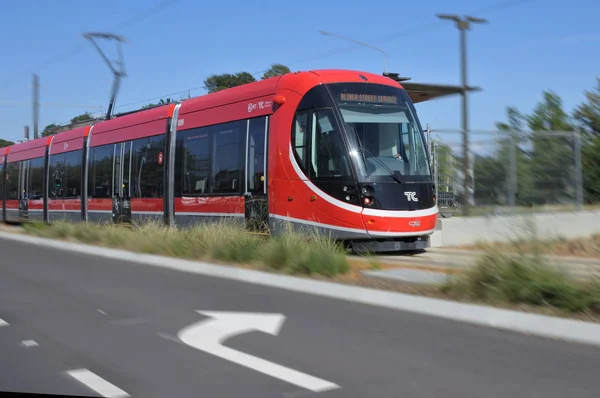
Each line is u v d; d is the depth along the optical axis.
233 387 5.22
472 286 8.48
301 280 10.08
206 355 6.16
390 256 12.99
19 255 14.88
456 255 12.41
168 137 17.20
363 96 13.23
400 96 13.77
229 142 15.01
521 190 15.22
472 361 5.92
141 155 18.34
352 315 7.89
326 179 12.71
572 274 8.23
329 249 11.23
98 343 6.62
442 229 14.39
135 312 8.14
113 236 16.09
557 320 7.14
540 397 4.96
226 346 6.49
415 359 5.99
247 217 14.33
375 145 12.97
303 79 13.45
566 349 6.30
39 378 5.46
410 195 12.75
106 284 10.39
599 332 6.66
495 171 15.03
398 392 5.09
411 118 13.70
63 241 17.59
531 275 8.09
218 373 5.59
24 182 26.25
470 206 14.70
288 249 11.27
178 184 16.69
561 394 5.03
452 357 6.05
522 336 6.81
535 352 6.21
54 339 6.78
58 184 23.25
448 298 8.52
